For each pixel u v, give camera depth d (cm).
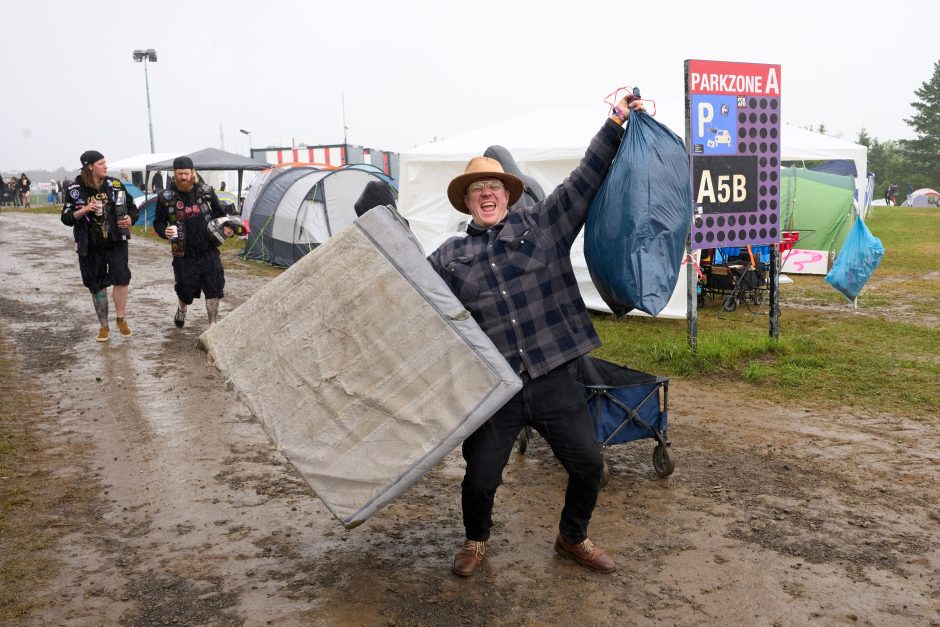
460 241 350
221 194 2566
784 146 1283
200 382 697
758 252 1164
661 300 362
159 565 368
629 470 501
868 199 2708
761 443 552
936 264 1681
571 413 343
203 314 1031
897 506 442
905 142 8456
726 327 990
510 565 371
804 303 1198
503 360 317
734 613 327
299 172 1702
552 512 434
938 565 372
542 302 338
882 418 611
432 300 317
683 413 626
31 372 724
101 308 849
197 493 455
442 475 498
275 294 338
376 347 320
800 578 357
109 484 466
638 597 341
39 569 361
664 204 355
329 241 331
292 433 326
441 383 315
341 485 320
